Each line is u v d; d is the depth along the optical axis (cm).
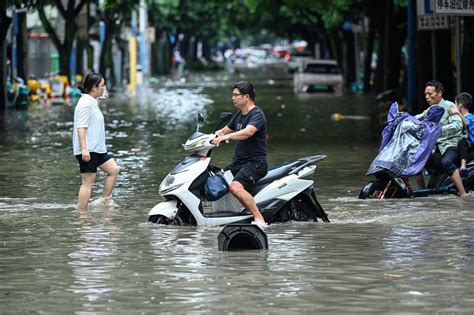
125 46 14925
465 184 2945
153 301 1597
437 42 5488
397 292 1648
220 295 1638
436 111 2883
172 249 2078
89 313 1524
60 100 9062
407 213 2586
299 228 2353
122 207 2744
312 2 9400
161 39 18238
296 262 1919
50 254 2033
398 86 8138
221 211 2419
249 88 2372
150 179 3381
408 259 1942
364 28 11225
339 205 2745
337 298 1609
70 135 5297
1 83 7556
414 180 3303
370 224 2409
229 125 2417
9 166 3816
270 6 12850
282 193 2412
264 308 1542
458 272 1809
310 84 10688
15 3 7475
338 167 3706
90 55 11488
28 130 5653
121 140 4981
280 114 7038
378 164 2869
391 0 8069
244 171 2364
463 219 2481
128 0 11662
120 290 1684
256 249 2067
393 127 2908
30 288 1708
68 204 2809
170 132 5488
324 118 6562
